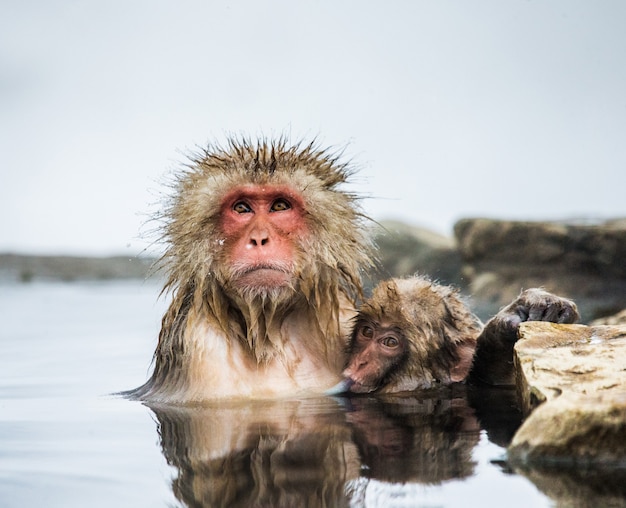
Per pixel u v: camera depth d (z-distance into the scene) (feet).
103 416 46.26
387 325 55.11
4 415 46.98
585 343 43.52
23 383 61.72
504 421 40.52
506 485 29.14
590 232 109.60
